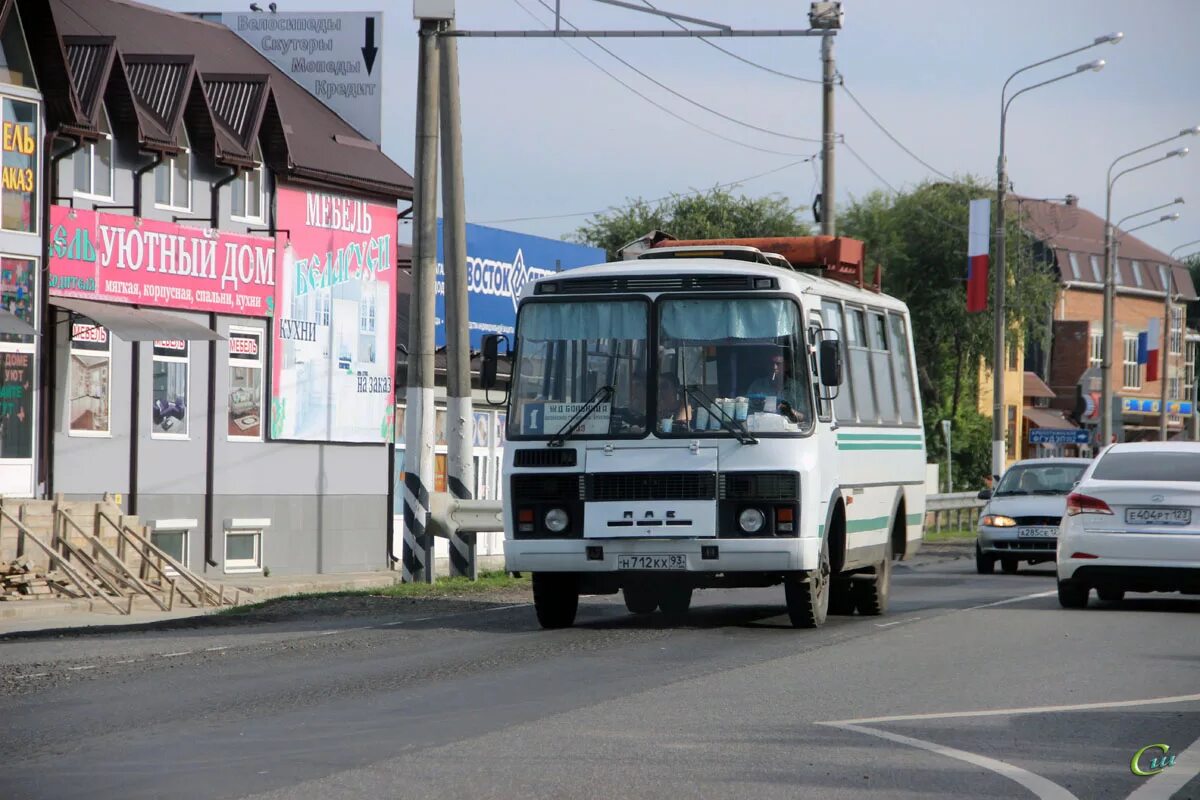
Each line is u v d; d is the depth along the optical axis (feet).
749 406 99.14
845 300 112.57
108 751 57.36
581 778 51.31
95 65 175.52
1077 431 322.75
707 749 56.75
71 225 171.32
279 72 229.25
